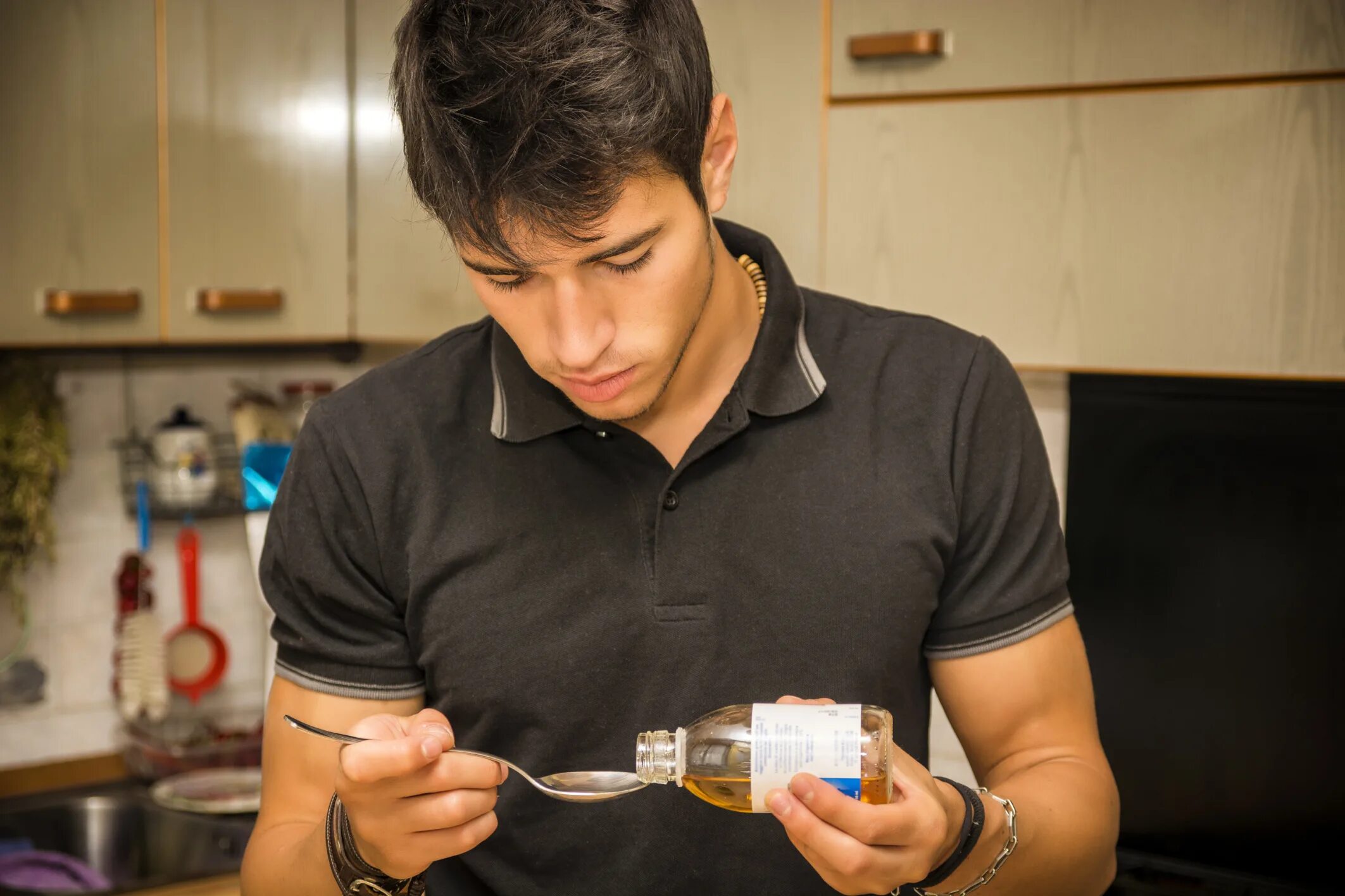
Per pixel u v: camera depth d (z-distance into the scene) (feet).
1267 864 5.66
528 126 2.34
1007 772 3.21
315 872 2.88
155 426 7.57
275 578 3.33
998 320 5.15
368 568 3.25
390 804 2.53
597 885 3.16
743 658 3.09
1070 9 4.84
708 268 2.78
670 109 2.44
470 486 3.22
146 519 7.39
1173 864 5.80
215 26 6.26
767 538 3.11
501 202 2.40
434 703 3.28
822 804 2.31
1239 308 4.69
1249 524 5.59
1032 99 4.97
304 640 3.27
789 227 5.53
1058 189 4.96
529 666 3.12
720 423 3.09
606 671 3.10
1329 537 5.41
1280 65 4.49
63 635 7.36
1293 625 5.53
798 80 5.42
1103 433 5.93
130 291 6.16
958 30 5.06
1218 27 4.59
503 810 3.20
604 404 2.73
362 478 3.23
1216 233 4.70
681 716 3.08
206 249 6.34
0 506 6.84
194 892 6.19
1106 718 6.02
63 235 5.99
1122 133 4.82
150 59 6.13
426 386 3.35
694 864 3.11
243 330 6.48
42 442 6.86
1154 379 5.77
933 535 3.12
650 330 2.61
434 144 2.45
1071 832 2.97
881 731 2.43
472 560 3.17
